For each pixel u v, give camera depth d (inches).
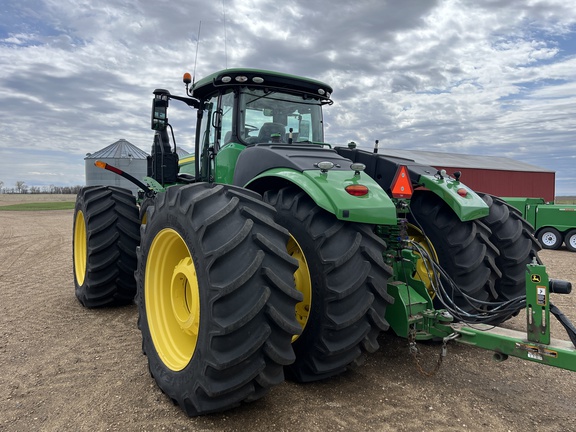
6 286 236.7
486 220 153.9
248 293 88.4
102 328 164.9
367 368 128.6
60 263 313.9
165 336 115.5
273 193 121.1
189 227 96.5
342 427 95.6
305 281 109.6
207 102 172.7
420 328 118.0
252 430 93.9
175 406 104.4
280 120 160.1
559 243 507.2
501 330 104.9
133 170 951.0
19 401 107.7
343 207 100.2
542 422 100.4
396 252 126.2
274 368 94.0
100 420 98.4
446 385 118.5
